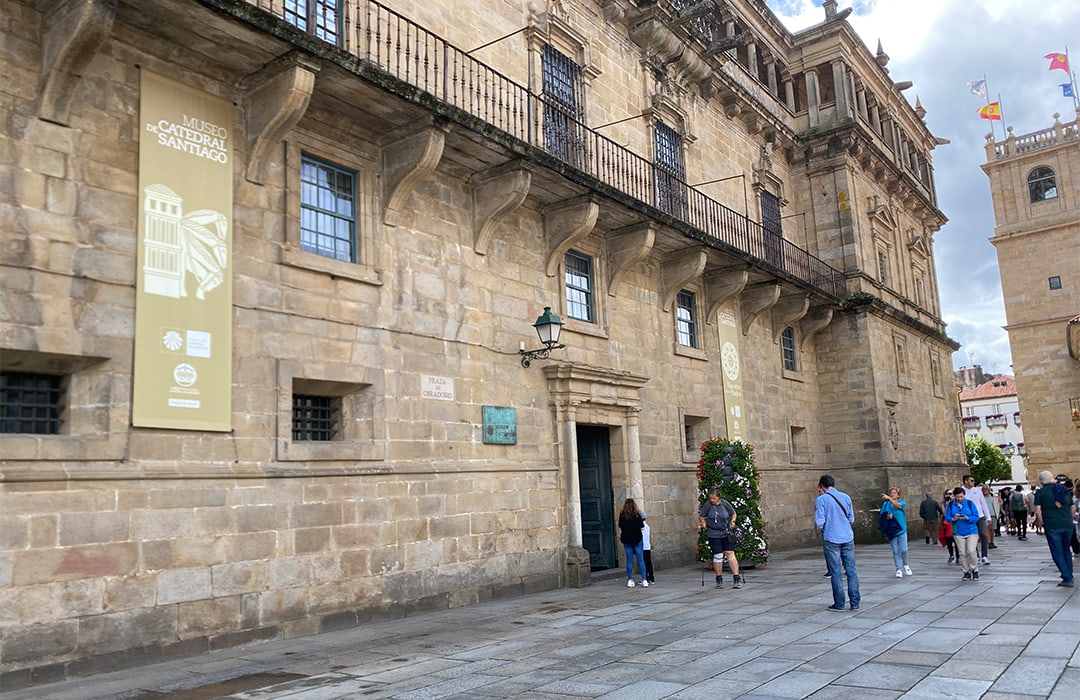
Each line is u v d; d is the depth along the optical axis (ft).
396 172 41.37
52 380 29.78
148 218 31.48
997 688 21.44
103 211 30.30
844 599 35.96
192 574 30.76
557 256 52.06
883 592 41.70
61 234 28.99
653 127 67.05
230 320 33.63
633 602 41.29
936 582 45.57
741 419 72.28
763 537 59.88
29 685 25.86
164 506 30.27
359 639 32.86
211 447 32.35
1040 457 142.61
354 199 40.63
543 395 50.24
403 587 38.83
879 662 25.00
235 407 33.42
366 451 38.22
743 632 31.24
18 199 28.07
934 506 78.74
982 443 188.14
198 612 30.73
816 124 94.12
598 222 56.13
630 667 25.67
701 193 68.03
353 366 38.50
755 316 75.82
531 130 53.01
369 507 37.91
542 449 49.44
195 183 33.27
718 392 69.62
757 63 92.32
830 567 36.29
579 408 51.90
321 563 35.37
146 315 30.83
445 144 43.16
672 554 59.62
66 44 28.35
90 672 27.37
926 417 104.22
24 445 26.99
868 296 87.71
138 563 29.25
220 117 34.65
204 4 30.17
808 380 87.76
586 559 49.34
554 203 51.75
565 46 58.08
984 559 55.72
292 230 36.81
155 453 30.53
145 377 30.45
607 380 53.47
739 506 58.65
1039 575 46.88
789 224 91.61
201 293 32.78
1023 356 146.41
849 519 36.68
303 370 36.19
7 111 28.25
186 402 31.55
